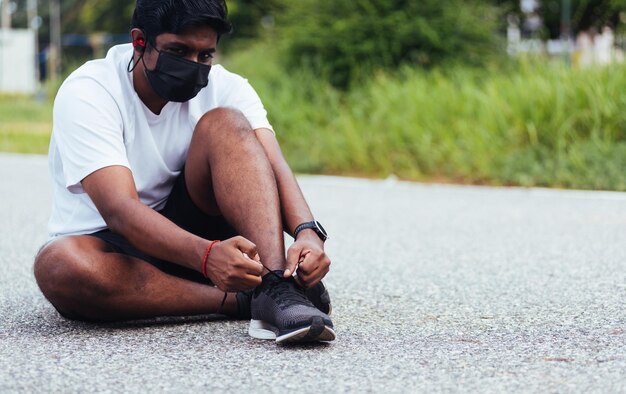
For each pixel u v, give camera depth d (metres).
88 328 3.43
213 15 3.13
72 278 3.23
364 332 3.39
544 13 24.31
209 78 3.54
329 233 6.59
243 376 2.77
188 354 3.03
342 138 11.82
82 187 3.27
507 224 6.98
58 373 2.81
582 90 10.58
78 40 47.69
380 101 12.05
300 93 13.43
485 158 10.38
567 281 4.56
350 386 2.67
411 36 13.55
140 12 3.17
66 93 3.29
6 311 3.79
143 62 3.22
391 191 9.58
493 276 4.75
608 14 16.27
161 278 3.37
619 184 9.34
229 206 3.18
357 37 13.67
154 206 3.50
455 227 6.84
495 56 13.77
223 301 3.46
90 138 3.22
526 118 10.66
